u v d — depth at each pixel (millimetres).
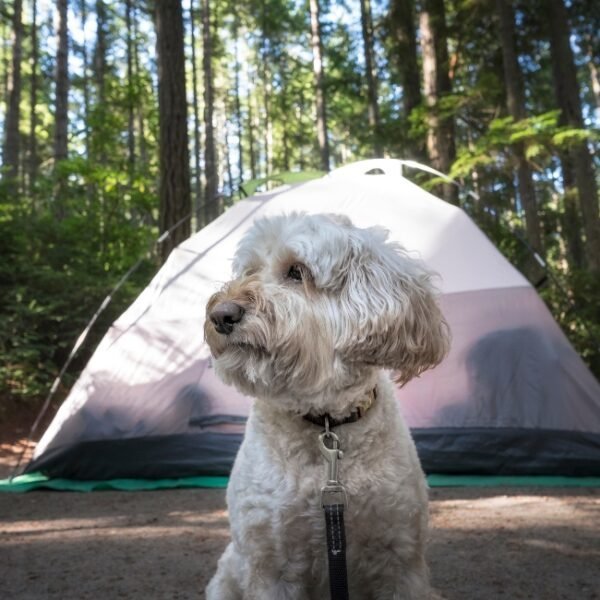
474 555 1065
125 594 931
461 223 1769
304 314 614
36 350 2742
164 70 3070
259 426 657
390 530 631
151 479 1679
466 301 1689
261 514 633
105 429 1713
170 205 2984
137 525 1310
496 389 1640
